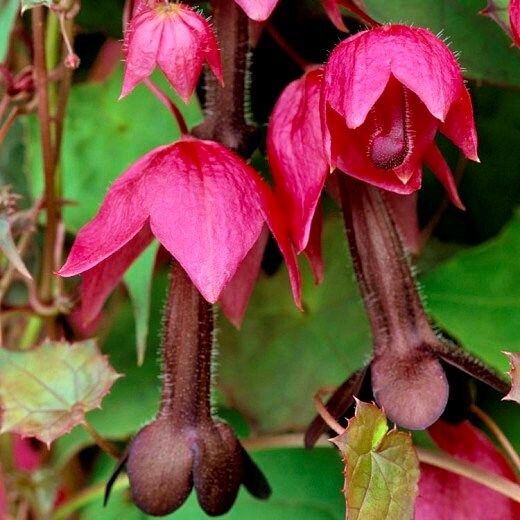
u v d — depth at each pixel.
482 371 0.32
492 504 0.33
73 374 0.34
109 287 0.34
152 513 0.32
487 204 0.37
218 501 0.32
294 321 0.37
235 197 0.31
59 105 0.35
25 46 0.38
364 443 0.31
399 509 0.31
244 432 0.38
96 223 0.31
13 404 0.34
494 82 0.34
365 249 0.32
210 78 0.33
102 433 0.37
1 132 0.35
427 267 0.37
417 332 0.32
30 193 0.39
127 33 0.30
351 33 0.35
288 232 0.31
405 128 0.31
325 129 0.30
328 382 0.37
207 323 0.32
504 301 0.35
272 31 0.34
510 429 0.36
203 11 0.33
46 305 0.37
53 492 0.37
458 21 0.33
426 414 0.31
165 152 0.31
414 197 0.34
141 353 0.34
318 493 0.37
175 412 0.32
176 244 0.30
